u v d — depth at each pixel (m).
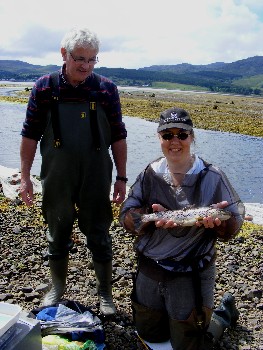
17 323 1.55
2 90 33.09
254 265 2.90
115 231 3.41
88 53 1.85
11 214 3.67
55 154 1.99
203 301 1.79
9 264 2.73
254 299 2.44
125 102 20.27
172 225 1.70
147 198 1.88
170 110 1.79
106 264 2.19
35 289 2.42
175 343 1.80
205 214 1.67
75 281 2.55
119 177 2.20
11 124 11.43
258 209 4.24
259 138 10.28
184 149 1.77
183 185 1.81
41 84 1.98
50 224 2.13
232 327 2.15
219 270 2.80
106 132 2.05
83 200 2.07
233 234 1.77
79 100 1.95
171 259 1.78
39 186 4.64
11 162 6.65
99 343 1.80
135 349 1.93
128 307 2.29
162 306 1.86
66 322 1.83
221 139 9.88
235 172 6.62
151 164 1.90
